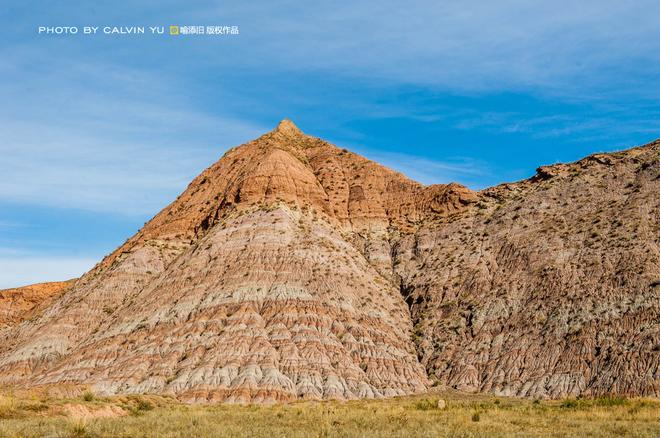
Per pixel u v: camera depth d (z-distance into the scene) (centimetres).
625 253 10294
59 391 5681
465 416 4262
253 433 3356
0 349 12681
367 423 3884
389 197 14825
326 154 16238
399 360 10219
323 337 10144
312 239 12362
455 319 10994
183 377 9375
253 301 10762
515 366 9488
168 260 13400
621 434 3547
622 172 12406
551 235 11569
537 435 3462
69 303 13100
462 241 12694
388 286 12356
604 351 8919
